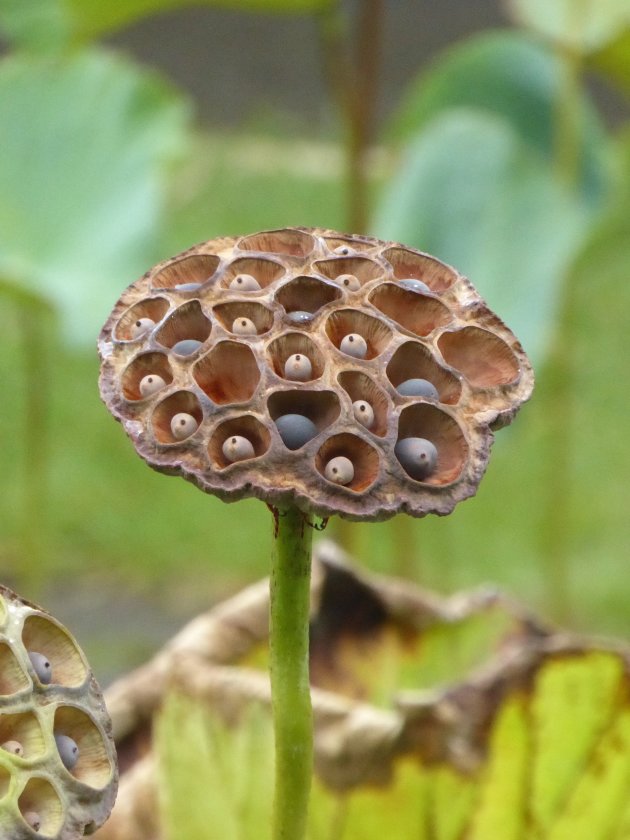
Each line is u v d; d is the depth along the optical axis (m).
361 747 0.62
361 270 0.47
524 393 0.46
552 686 0.61
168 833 0.66
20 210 1.62
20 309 1.71
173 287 0.47
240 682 0.65
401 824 0.62
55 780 0.43
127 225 1.61
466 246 1.59
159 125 1.67
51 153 1.65
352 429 0.43
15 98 1.67
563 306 1.69
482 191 1.60
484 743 0.61
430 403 0.44
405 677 0.77
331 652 0.78
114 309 0.47
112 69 1.68
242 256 0.46
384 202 1.63
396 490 0.43
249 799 0.65
